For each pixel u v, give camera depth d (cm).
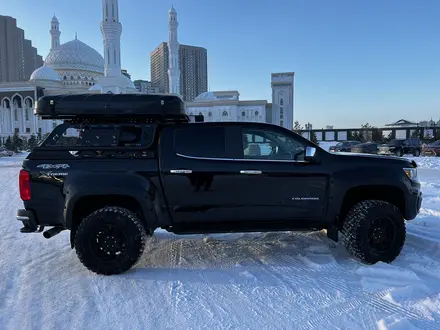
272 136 448
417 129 7288
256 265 445
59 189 415
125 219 409
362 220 431
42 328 308
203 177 429
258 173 432
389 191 470
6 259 480
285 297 357
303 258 466
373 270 411
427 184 1109
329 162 446
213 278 405
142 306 344
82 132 431
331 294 362
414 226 606
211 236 575
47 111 421
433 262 448
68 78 10475
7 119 9600
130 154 428
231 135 443
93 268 411
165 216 432
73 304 350
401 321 299
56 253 506
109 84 7275
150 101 425
